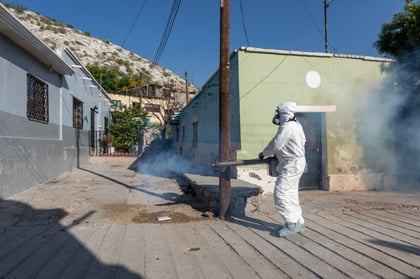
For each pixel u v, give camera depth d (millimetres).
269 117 7367
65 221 4848
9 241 3898
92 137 16547
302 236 4098
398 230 4352
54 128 10008
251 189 5324
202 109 11914
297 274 2945
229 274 2951
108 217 5098
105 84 37281
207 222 4793
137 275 2920
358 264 3154
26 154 7691
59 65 9422
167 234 4188
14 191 7008
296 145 4066
